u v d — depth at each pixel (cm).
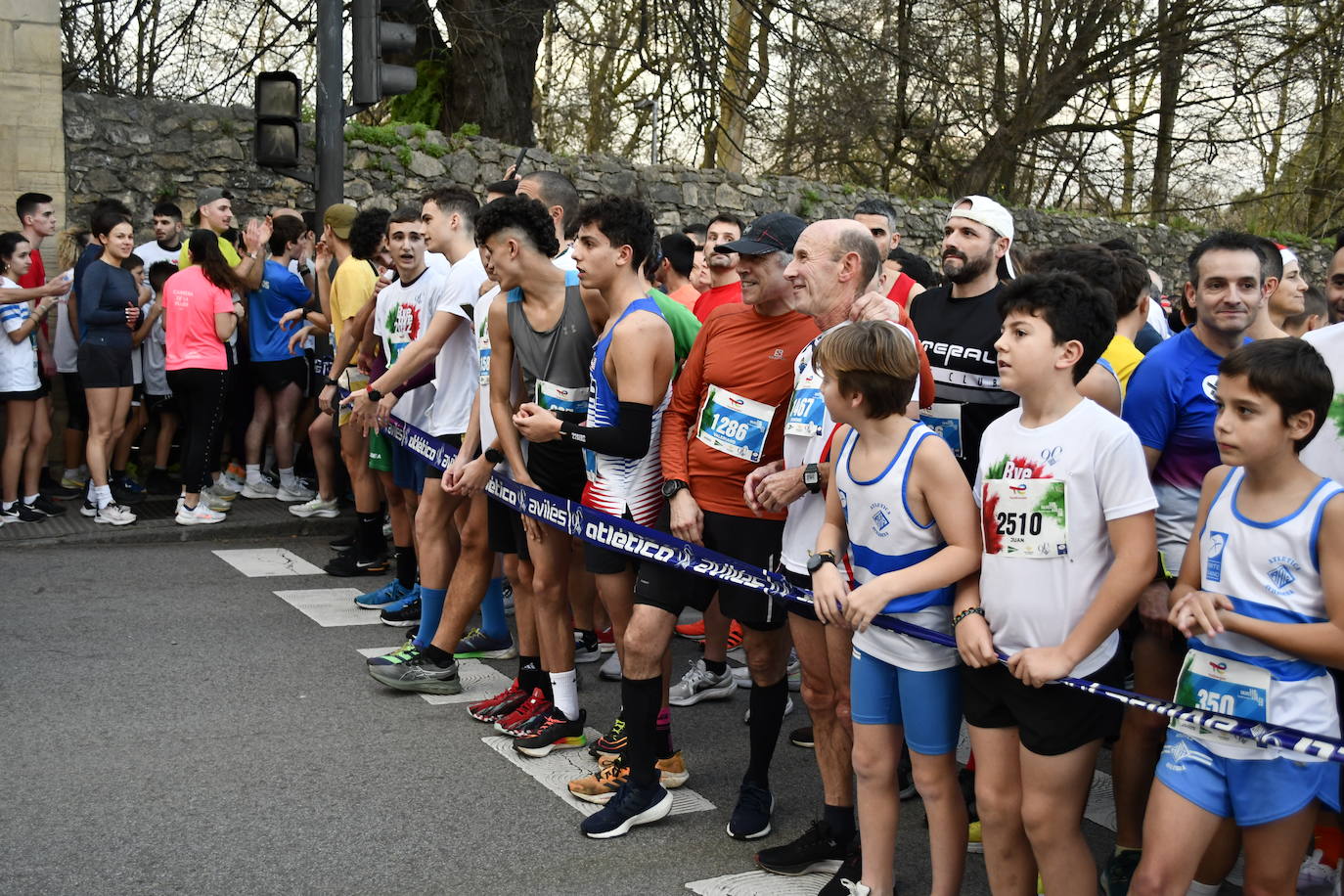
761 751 375
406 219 539
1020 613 273
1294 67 1820
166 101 963
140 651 531
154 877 329
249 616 596
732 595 362
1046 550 270
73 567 679
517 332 413
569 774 416
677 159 1978
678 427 381
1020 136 1880
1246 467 256
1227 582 262
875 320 295
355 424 647
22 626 561
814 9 1532
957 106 1848
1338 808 268
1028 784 275
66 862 335
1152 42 1831
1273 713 254
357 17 796
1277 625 251
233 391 848
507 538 452
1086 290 270
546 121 2045
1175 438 332
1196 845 258
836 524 319
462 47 1312
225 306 759
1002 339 276
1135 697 258
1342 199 2127
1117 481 263
